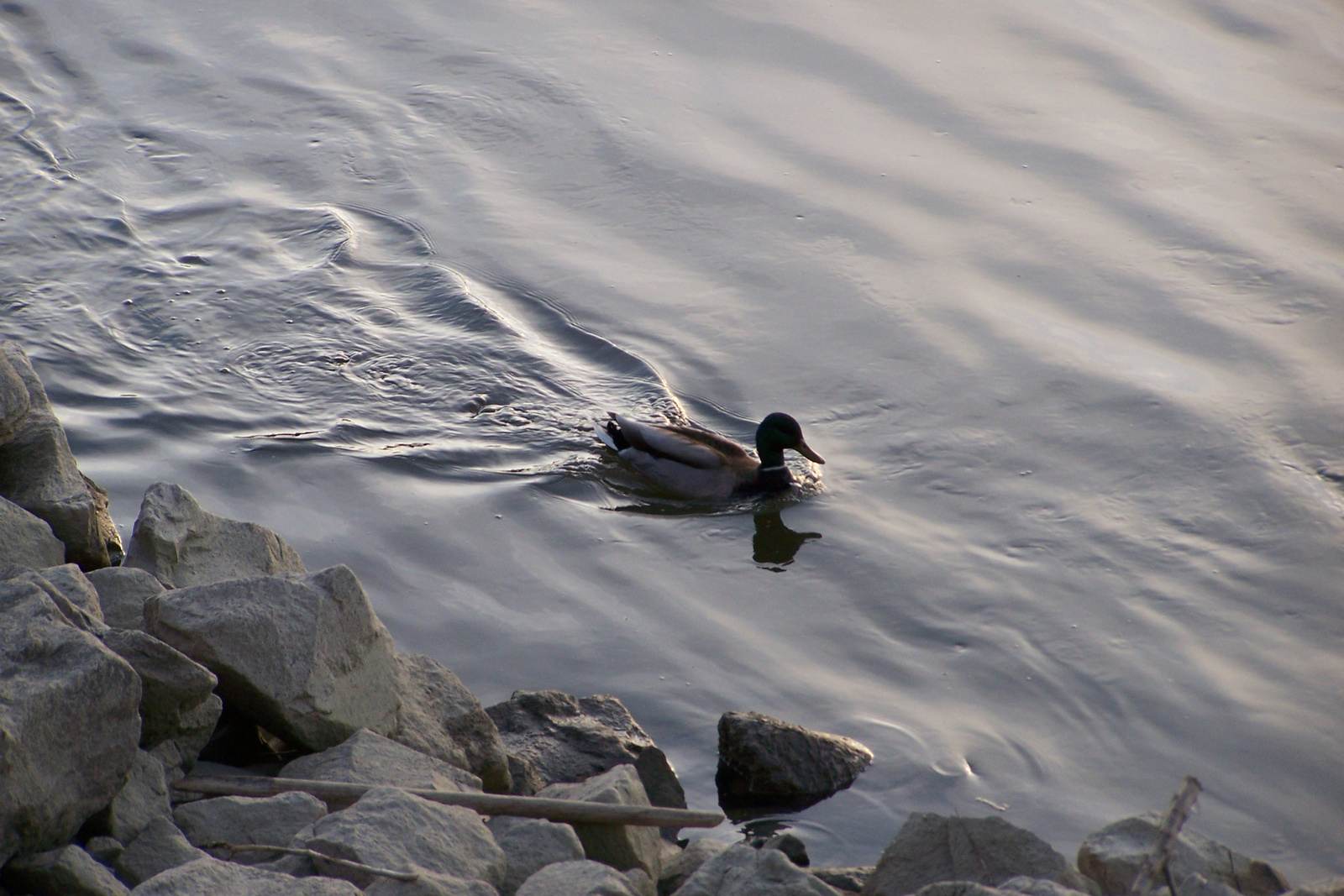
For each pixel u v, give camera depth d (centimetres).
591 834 827
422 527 1355
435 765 850
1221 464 1467
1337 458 1475
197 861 655
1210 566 1322
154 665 761
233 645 820
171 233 1848
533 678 1156
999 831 814
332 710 844
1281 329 1683
